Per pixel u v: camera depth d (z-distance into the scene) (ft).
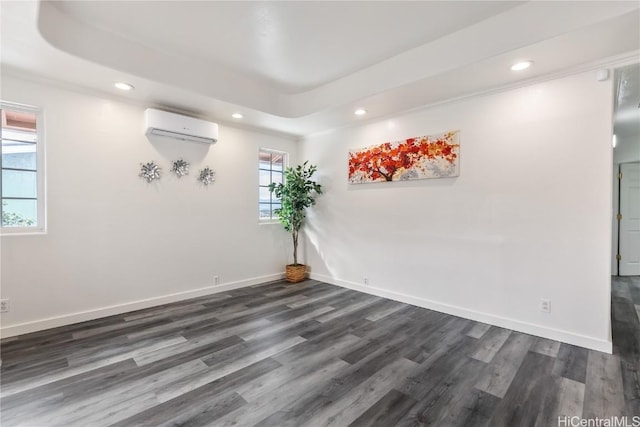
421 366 7.66
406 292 12.66
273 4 7.22
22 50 7.84
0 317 9.00
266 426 5.56
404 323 10.48
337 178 15.31
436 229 11.68
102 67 8.70
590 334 8.55
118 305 11.20
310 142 16.63
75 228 10.24
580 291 8.70
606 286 8.32
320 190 15.85
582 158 8.61
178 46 9.28
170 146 12.45
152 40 8.95
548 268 9.21
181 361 7.85
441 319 10.83
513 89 9.75
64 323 10.03
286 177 15.83
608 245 8.28
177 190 12.69
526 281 9.62
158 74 9.64
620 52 7.75
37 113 9.70
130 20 7.97
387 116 13.04
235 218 14.69
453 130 11.09
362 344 8.89
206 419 5.73
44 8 7.21
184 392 6.55
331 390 6.66
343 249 15.12
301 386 6.80
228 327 10.09
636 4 6.02
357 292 14.23
